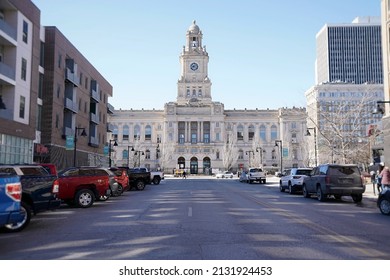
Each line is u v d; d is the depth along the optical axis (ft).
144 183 113.91
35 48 124.88
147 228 39.68
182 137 415.85
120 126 422.82
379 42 384.88
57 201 44.96
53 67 140.97
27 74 119.03
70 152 158.51
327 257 26.81
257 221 44.88
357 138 150.92
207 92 424.46
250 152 401.08
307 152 258.57
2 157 102.47
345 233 36.91
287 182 100.89
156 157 398.83
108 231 38.09
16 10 112.57
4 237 35.27
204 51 432.25
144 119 420.77
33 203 42.14
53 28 142.10
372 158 134.31
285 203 70.13
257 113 420.77
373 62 379.76
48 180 44.04
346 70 380.78
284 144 399.24
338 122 146.82
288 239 33.47
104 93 220.64
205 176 342.85
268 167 391.24
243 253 27.91
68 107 153.69
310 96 203.41
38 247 30.66
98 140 203.92
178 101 423.64
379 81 371.97
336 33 387.55
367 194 91.15
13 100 110.01
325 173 73.56
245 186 146.20
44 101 139.44
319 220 46.39
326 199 79.00
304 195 84.94
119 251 28.78
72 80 158.30
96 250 29.25
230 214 51.70
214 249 29.25
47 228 40.40
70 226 41.68
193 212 54.08
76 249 29.71
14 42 109.91
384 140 116.67
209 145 404.36
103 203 69.77
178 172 331.16
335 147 145.18
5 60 110.83
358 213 55.11
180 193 98.63
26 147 118.21
